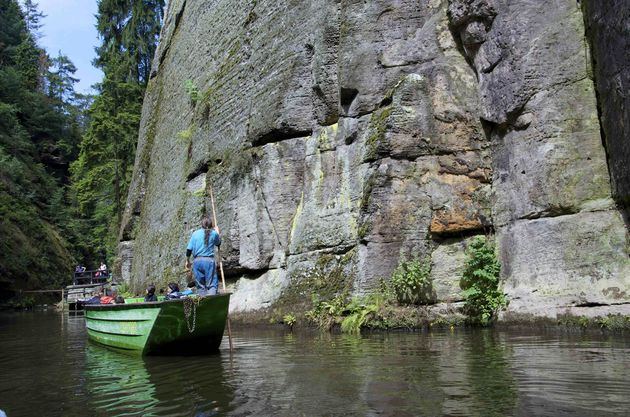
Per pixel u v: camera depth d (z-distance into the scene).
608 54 8.02
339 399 4.72
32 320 21.92
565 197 8.80
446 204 10.34
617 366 5.46
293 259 12.38
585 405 4.15
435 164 10.57
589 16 8.64
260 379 5.86
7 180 42.62
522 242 9.35
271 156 13.41
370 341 8.44
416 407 4.33
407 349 7.33
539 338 7.64
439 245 10.37
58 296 40.69
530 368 5.56
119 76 36.28
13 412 5.00
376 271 10.37
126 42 36.16
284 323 11.63
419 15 11.45
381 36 11.59
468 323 9.51
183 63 22.50
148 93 27.78
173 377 6.36
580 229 8.58
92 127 36.38
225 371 6.52
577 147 8.82
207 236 8.84
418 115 10.71
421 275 9.95
